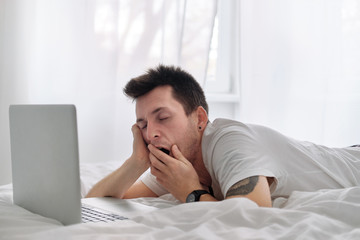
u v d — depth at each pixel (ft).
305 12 10.57
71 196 3.13
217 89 11.10
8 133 7.78
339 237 2.56
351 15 10.42
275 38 10.62
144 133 4.50
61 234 2.60
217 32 11.10
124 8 8.97
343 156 4.78
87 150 8.55
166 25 9.39
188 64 9.64
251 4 10.67
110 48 8.68
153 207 3.95
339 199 3.34
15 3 7.88
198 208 2.96
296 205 3.55
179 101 4.31
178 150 4.28
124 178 4.62
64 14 8.36
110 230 2.71
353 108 10.40
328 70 10.43
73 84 8.45
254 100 10.62
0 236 2.68
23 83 8.00
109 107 8.68
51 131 3.25
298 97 10.57
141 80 4.29
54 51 8.31
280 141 4.31
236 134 4.02
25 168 3.62
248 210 2.86
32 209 3.58
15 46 7.91
